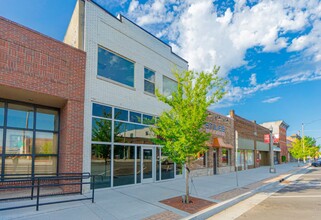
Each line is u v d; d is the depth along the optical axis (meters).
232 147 22.14
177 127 8.43
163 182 13.48
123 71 12.36
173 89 16.02
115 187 11.04
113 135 11.32
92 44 10.73
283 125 49.81
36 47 8.57
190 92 9.10
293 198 10.05
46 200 7.96
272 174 20.47
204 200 8.80
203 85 8.95
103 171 10.63
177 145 8.16
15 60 7.93
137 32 13.42
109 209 7.18
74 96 9.65
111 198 8.76
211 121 19.66
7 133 9.04
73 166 9.31
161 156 14.03
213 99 9.01
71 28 12.10
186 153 8.29
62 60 9.38
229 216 7.16
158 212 6.99
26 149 9.49
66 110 9.55
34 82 8.35
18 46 8.05
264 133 35.38
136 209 7.27
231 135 23.45
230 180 15.38
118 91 11.81
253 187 12.57
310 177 19.34
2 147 8.82
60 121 10.66
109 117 11.24
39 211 6.67
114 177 11.11
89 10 10.80
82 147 9.72
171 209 7.35
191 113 8.60
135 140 12.50
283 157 47.31
